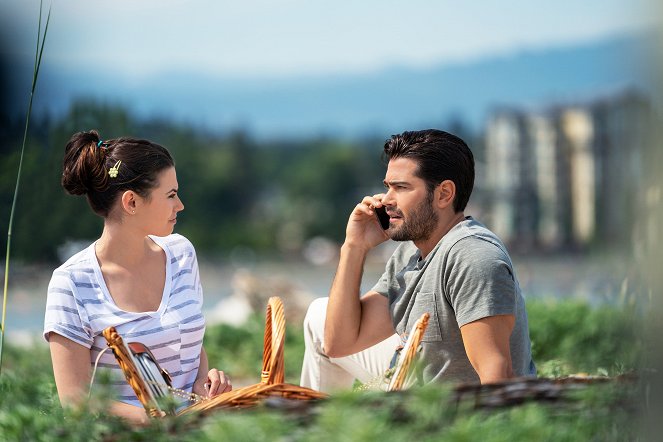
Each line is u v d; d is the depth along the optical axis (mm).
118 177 6605
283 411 4523
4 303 6797
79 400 5039
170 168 6770
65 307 6512
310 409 4520
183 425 4727
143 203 6652
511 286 6180
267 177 176250
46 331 6496
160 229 6750
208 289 93062
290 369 12727
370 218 6949
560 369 8859
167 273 6922
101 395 5035
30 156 22219
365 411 4355
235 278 21516
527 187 126250
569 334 11492
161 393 5344
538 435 4238
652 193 4543
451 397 4539
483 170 130875
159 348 6648
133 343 5598
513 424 4332
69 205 25172
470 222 6547
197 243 156125
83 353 6523
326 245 168250
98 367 6543
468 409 4539
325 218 173000
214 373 6809
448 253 6332
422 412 4352
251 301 20891
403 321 6652
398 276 6824
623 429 4500
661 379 4402
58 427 5047
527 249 120812
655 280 4508
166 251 7023
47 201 24516
